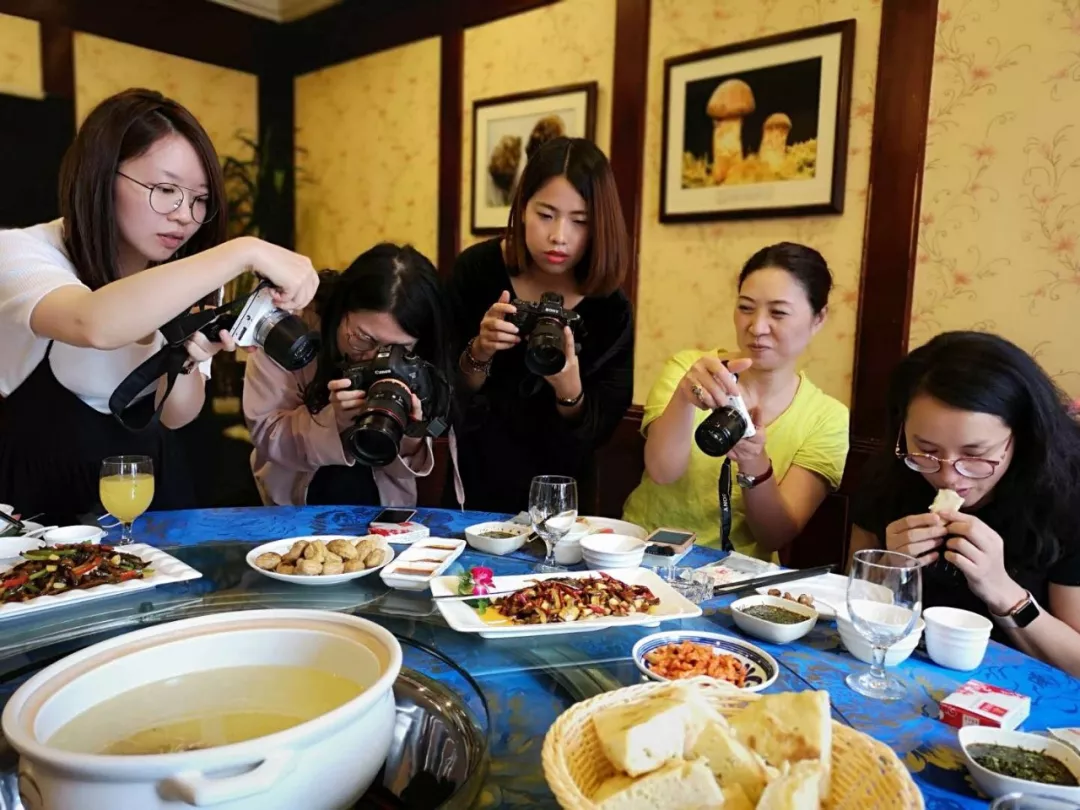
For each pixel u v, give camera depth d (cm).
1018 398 115
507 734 75
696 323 275
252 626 77
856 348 239
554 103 306
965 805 67
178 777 51
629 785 60
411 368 145
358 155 396
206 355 132
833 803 62
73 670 67
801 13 241
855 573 93
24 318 124
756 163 253
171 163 134
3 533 129
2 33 341
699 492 175
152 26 382
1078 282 201
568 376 176
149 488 128
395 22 367
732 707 72
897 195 227
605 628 102
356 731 61
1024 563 122
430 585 111
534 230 177
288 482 182
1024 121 205
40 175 358
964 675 94
